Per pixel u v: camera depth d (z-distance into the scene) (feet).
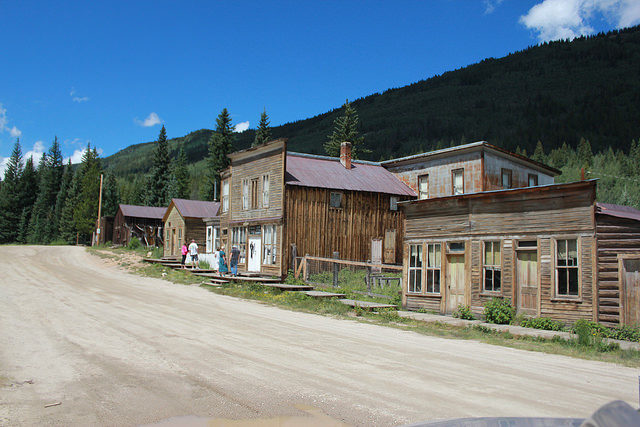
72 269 103.60
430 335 41.34
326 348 32.04
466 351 33.76
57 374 23.63
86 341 31.73
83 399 19.80
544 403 20.25
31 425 16.61
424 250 60.95
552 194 48.85
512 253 51.49
